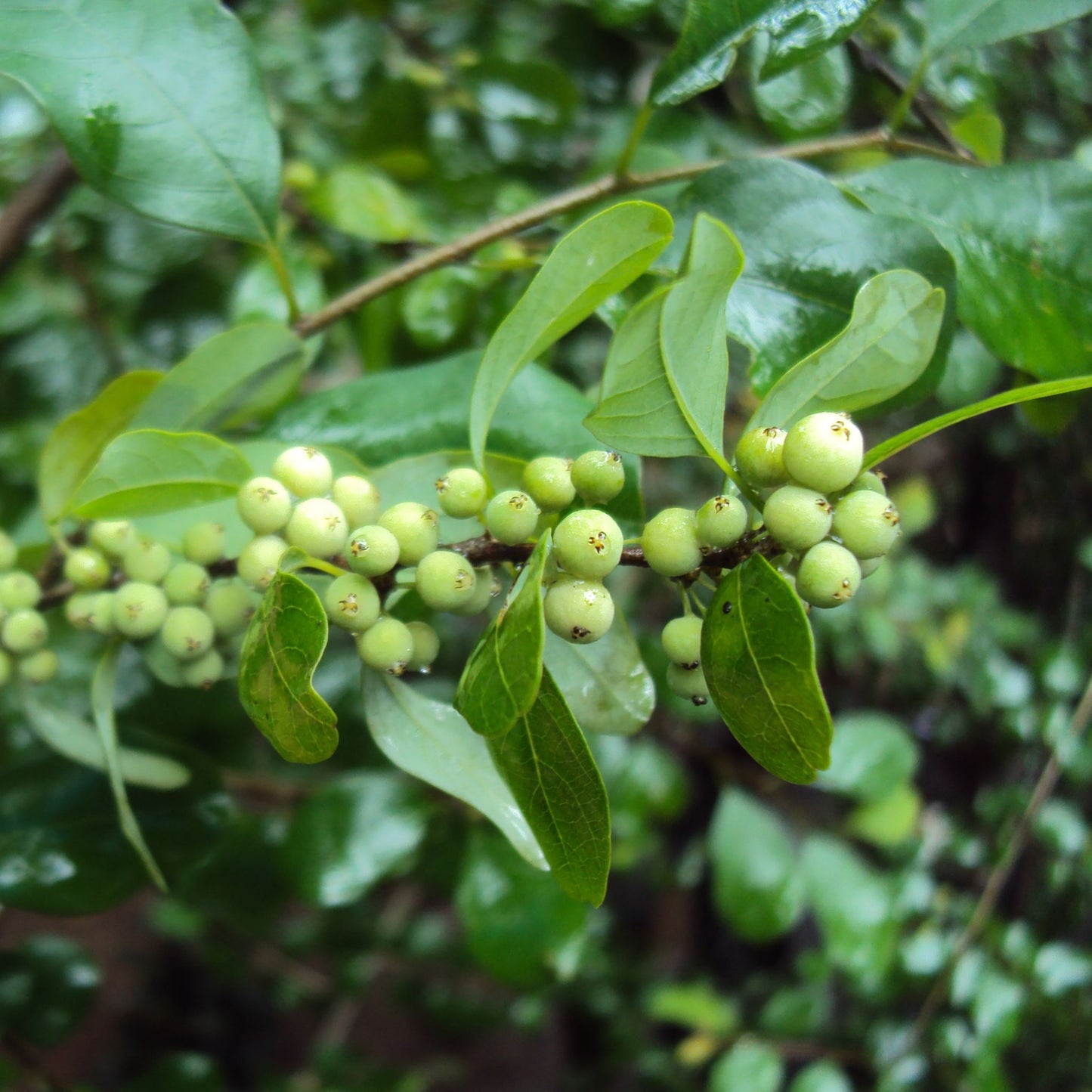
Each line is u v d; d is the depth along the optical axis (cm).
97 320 35
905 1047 33
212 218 19
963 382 23
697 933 57
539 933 26
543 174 31
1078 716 32
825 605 13
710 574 14
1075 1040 31
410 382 19
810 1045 36
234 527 19
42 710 20
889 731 33
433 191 30
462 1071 65
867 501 14
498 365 15
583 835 14
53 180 27
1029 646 37
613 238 14
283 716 14
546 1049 69
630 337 14
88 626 18
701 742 40
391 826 28
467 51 34
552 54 32
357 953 45
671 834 53
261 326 19
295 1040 68
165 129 19
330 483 16
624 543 15
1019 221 18
